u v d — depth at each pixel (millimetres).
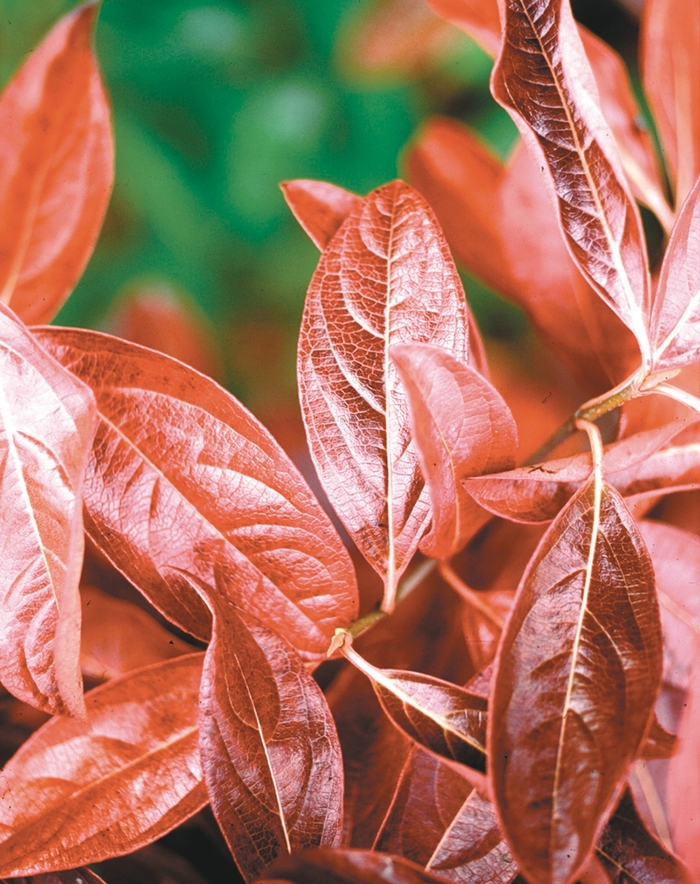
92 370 288
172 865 327
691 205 282
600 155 293
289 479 291
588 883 274
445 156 387
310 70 618
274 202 610
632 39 500
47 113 320
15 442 273
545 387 427
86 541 359
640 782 307
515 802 253
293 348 568
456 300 294
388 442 293
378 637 339
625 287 295
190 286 592
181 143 611
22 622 278
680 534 318
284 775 281
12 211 322
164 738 294
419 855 286
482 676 297
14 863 278
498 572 350
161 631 340
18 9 513
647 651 267
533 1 286
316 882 264
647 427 310
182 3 603
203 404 288
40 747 290
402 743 312
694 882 282
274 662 285
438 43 531
